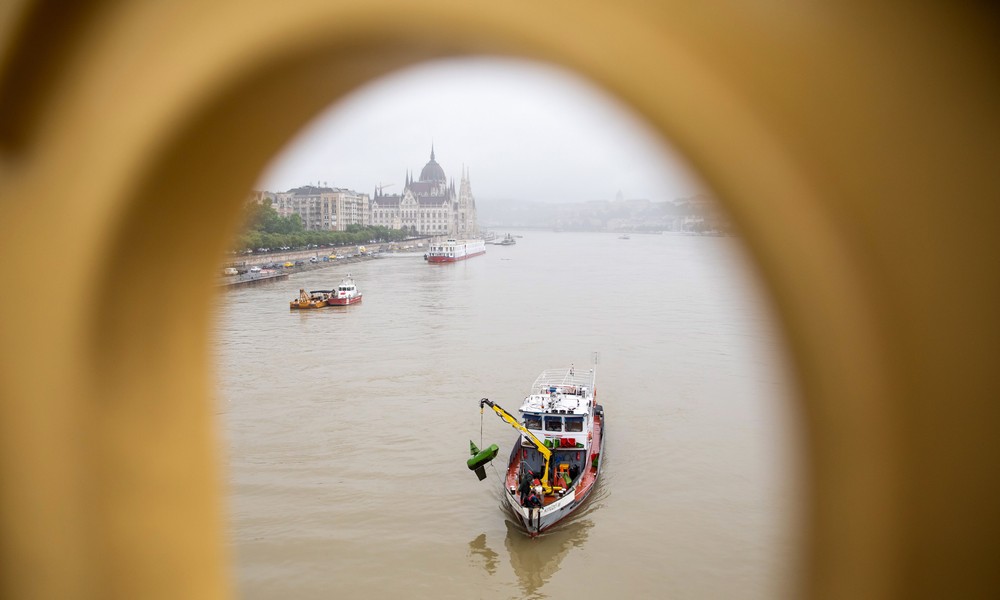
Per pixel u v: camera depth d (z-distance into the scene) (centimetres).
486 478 4562
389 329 10481
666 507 4069
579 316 11788
